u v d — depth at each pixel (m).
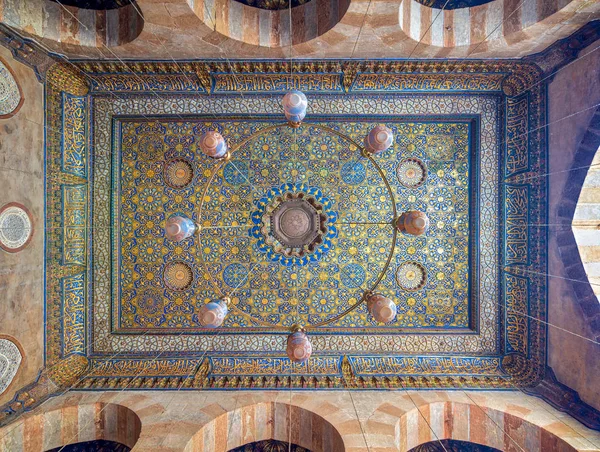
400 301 4.88
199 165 4.88
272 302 4.88
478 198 4.76
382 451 3.53
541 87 4.36
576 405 3.83
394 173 4.88
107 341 4.75
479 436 4.03
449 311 4.88
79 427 4.06
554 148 4.20
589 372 3.69
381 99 4.79
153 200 4.86
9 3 3.70
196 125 4.89
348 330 4.80
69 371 4.50
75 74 4.52
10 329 3.75
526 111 4.54
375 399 4.23
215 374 4.56
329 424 3.88
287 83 4.70
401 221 2.92
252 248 4.87
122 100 4.77
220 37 4.05
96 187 4.76
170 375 4.54
